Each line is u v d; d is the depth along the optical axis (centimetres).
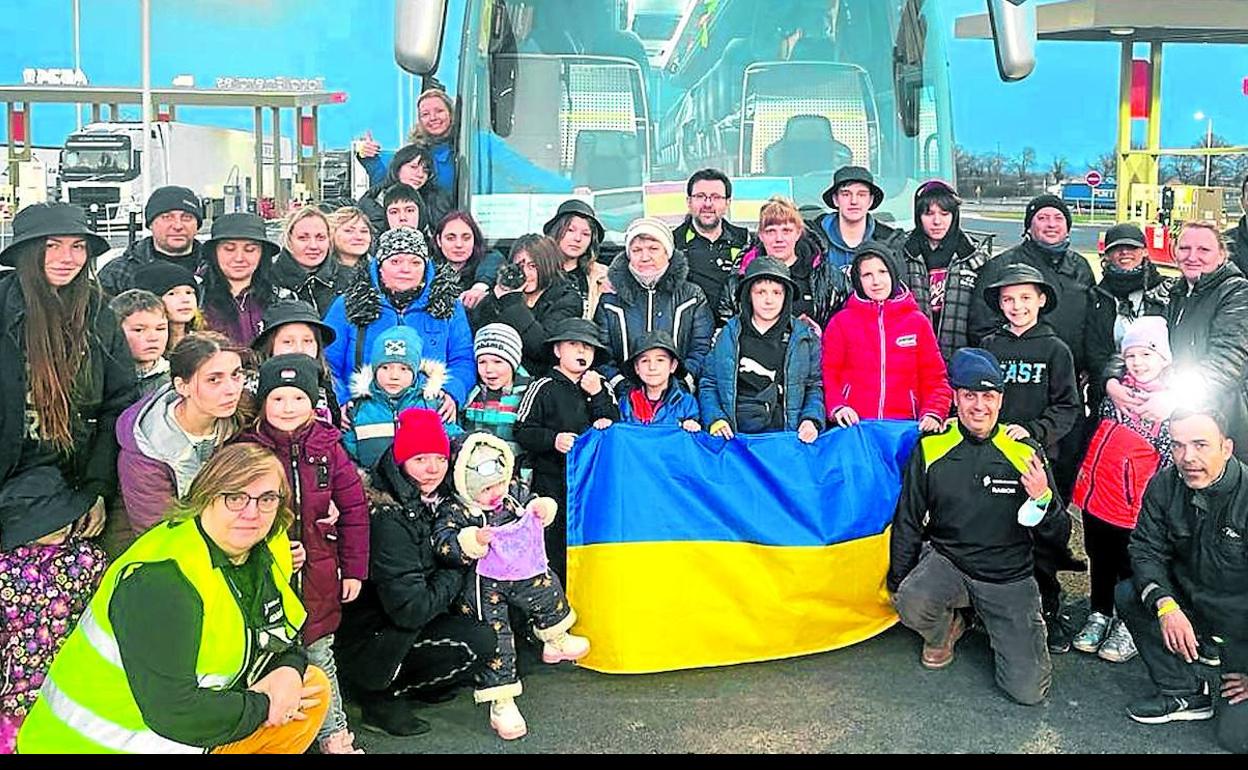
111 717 300
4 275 359
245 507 302
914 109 619
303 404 356
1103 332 518
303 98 2684
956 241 542
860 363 489
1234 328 458
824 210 604
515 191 599
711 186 538
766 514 450
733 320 480
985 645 473
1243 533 376
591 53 605
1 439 353
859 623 468
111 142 2519
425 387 443
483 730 397
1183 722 401
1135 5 1396
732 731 395
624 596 438
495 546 399
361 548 371
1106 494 456
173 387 360
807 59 612
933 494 432
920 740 388
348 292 475
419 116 693
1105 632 464
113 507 371
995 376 427
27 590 349
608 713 410
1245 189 542
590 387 464
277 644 324
